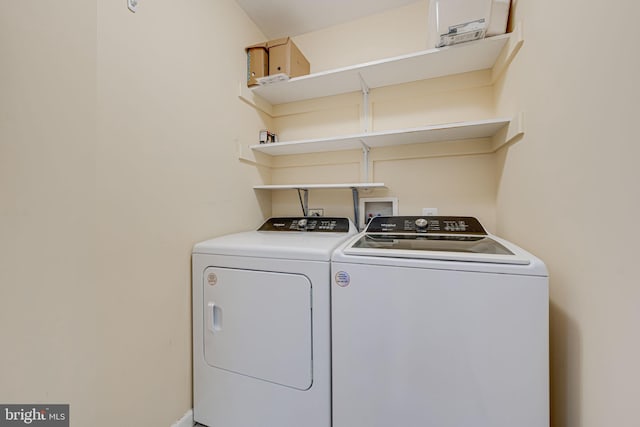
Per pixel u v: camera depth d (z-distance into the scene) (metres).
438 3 1.25
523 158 1.13
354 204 1.86
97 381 0.88
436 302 0.88
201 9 1.35
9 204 0.69
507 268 0.81
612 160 0.62
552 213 0.89
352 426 0.98
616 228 0.61
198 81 1.32
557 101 0.86
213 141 1.43
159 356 1.10
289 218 1.74
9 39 0.68
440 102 1.69
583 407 0.75
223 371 1.19
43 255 0.75
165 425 1.12
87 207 0.86
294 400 1.06
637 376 0.55
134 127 1.00
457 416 0.85
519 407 0.79
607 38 0.63
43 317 0.76
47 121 0.76
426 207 1.74
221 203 1.49
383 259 0.94
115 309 0.94
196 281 1.25
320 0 1.69
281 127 2.08
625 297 0.58
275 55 1.70
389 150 1.81
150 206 1.07
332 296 1.01
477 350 0.83
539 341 0.78
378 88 1.82
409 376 0.91
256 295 1.13
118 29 0.94
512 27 1.24
